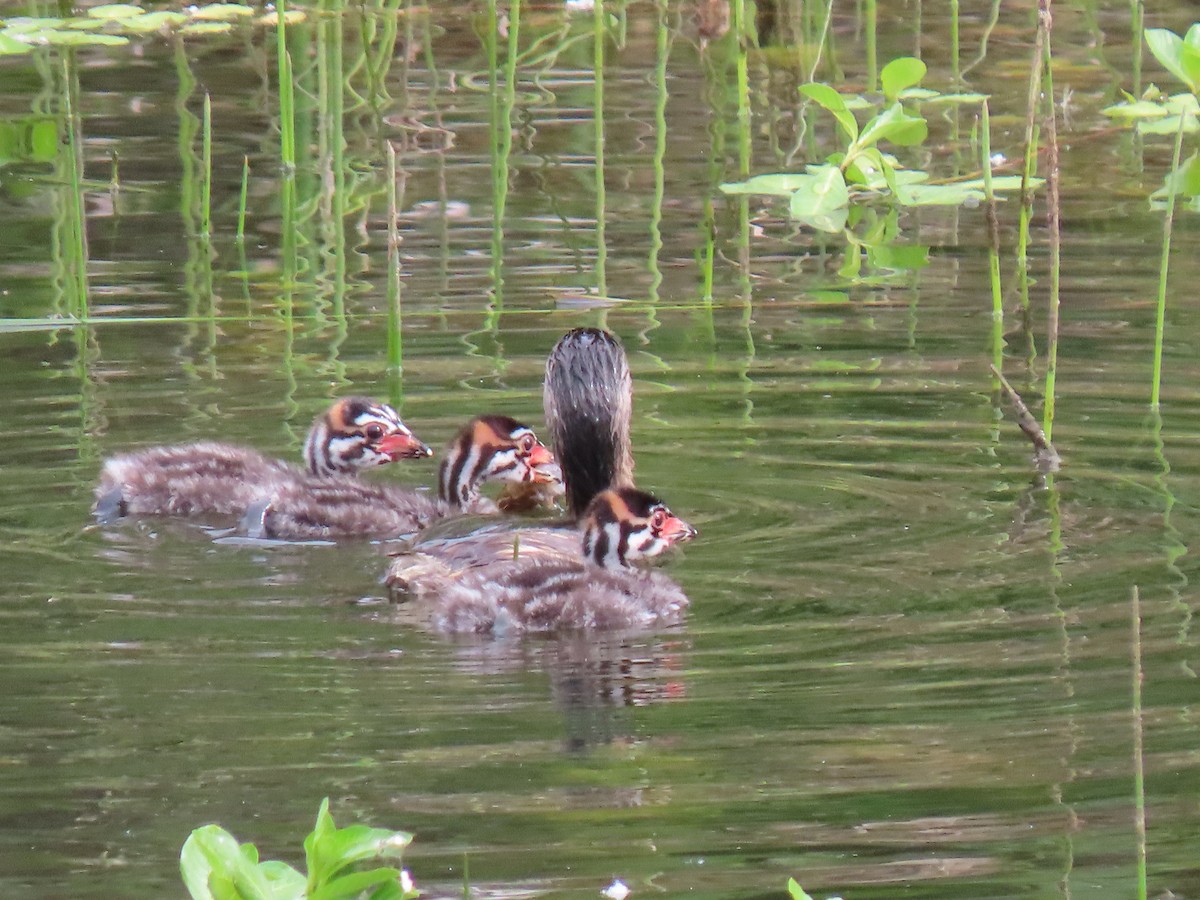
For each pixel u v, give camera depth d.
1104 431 14.04
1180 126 14.41
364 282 17.95
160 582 11.86
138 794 8.71
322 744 9.25
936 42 26.17
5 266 18.33
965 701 9.66
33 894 7.88
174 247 19.00
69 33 25.50
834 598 11.24
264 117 23.30
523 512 14.73
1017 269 17.95
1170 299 16.84
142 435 14.29
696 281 17.92
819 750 9.14
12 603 11.38
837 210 20.27
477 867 8.09
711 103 23.72
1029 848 8.23
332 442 14.19
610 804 8.62
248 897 7.05
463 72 25.25
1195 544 11.88
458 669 10.34
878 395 14.94
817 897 7.87
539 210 20.00
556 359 13.76
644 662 10.32
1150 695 9.64
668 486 13.34
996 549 11.95
